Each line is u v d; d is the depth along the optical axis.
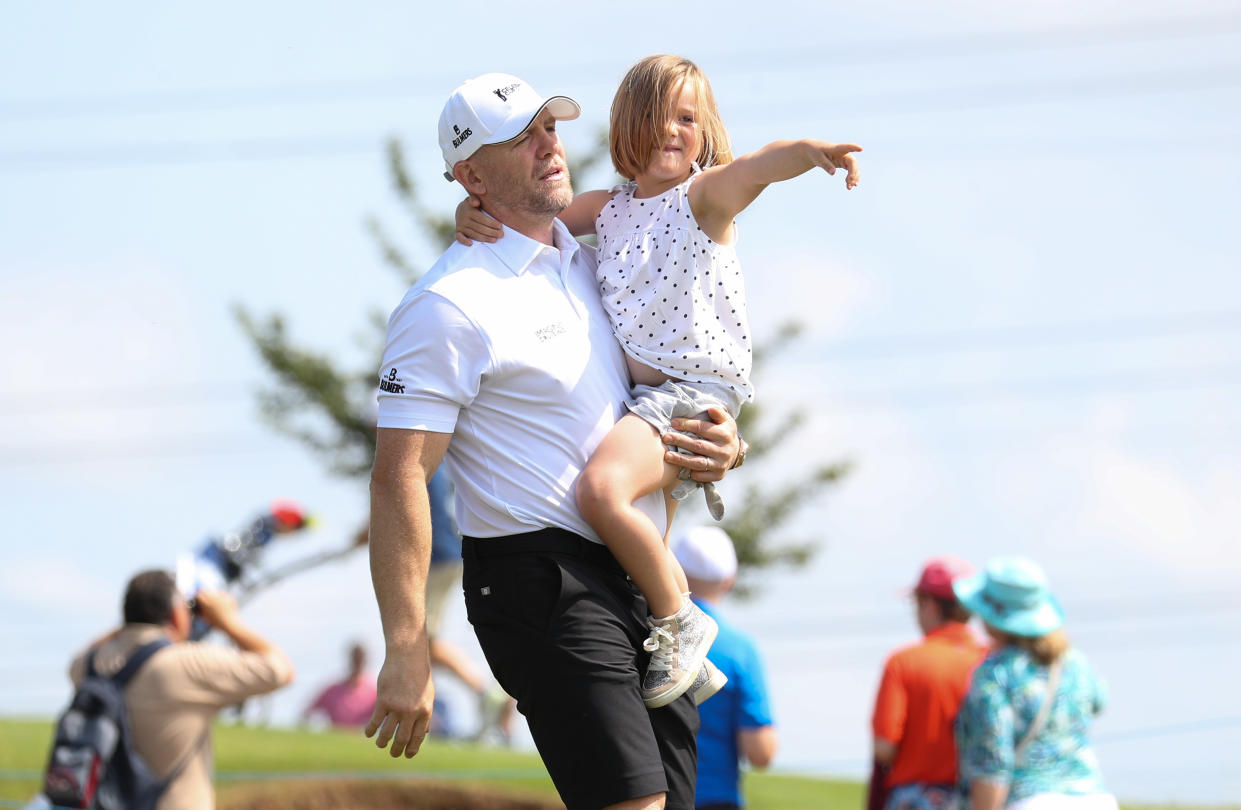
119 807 19.72
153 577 21.05
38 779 30.00
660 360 12.05
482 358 11.45
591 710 11.27
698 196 12.08
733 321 12.27
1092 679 19.30
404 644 11.09
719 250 12.18
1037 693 18.80
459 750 36.56
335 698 44.41
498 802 32.03
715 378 12.18
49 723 36.91
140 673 20.25
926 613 22.47
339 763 33.56
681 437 11.88
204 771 20.50
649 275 12.11
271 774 29.95
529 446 11.56
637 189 12.79
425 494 11.40
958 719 19.42
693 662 11.70
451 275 11.63
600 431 11.73
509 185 11.95
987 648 22.42
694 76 12.48
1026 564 19.39
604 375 11.91
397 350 11.55
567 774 11.37
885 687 21.97
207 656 20.50
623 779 11.16
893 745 21.83
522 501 11.54
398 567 11.21
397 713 10.97
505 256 11.88
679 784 12.02
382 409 11.51
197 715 20.44
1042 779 18.77
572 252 12.45
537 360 11.54
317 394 60.88
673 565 12.19
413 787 32.06
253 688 20.62
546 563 11.48
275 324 61.62
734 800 20.39
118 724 19.92
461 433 11.71
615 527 11.44
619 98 12.54
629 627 11.65
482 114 11.88
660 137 12.27
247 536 28.67
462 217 12.09
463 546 12.00
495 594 11.60
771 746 20.42
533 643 11.43
